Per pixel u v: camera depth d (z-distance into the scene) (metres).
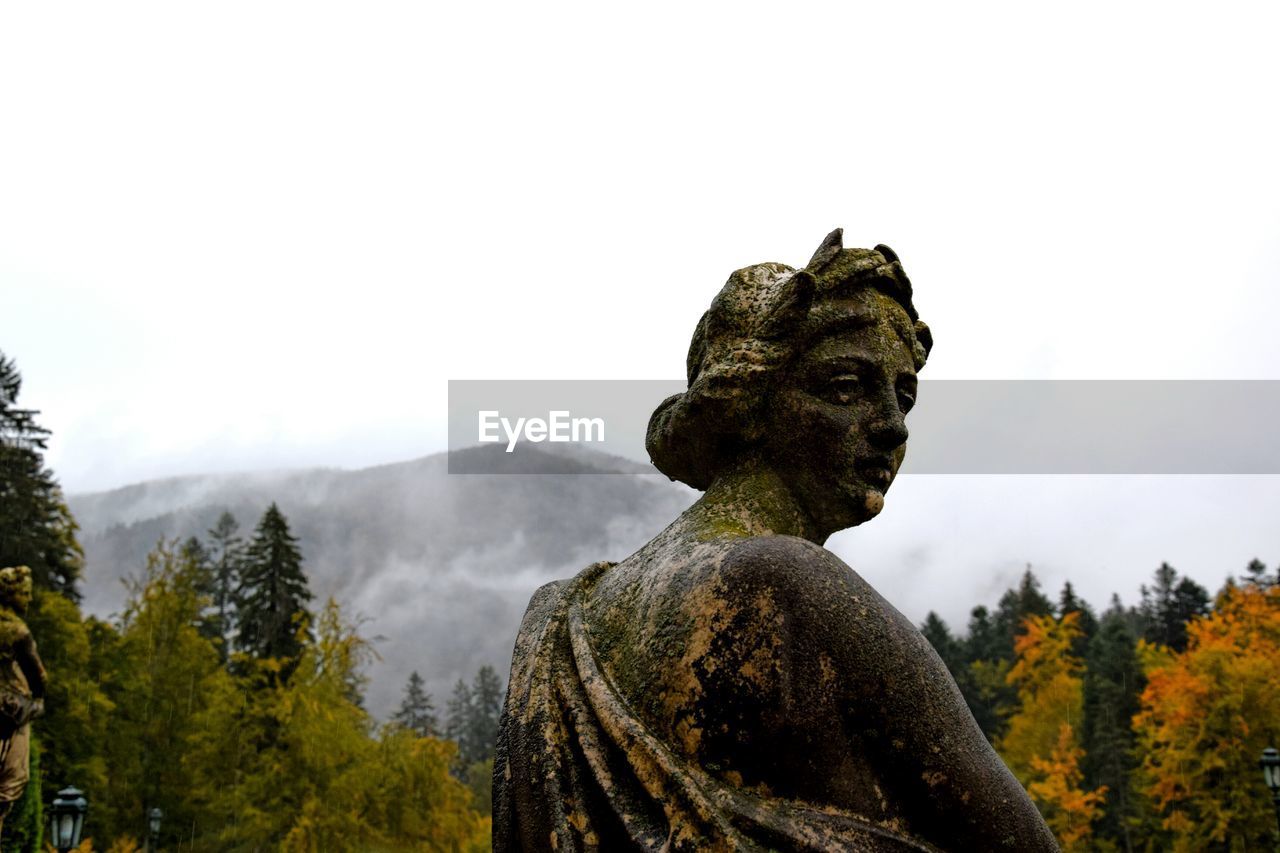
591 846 1.78
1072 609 52.62
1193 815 22.34
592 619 2.12
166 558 27.98
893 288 2.38
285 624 40.53
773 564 1.86
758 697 1.78
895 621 1.89
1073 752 26.73
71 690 23.34
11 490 30.47
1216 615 25.30
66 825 10.09
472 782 46.72
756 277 2.45
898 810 1.80
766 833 1.69
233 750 24.27
